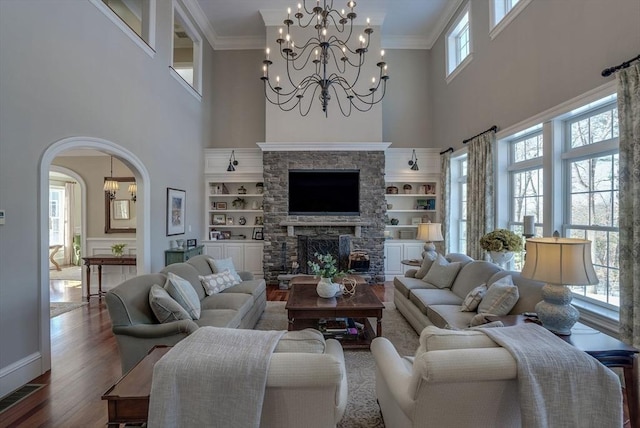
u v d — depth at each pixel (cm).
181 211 582
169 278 310
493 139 484
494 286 297
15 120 267
